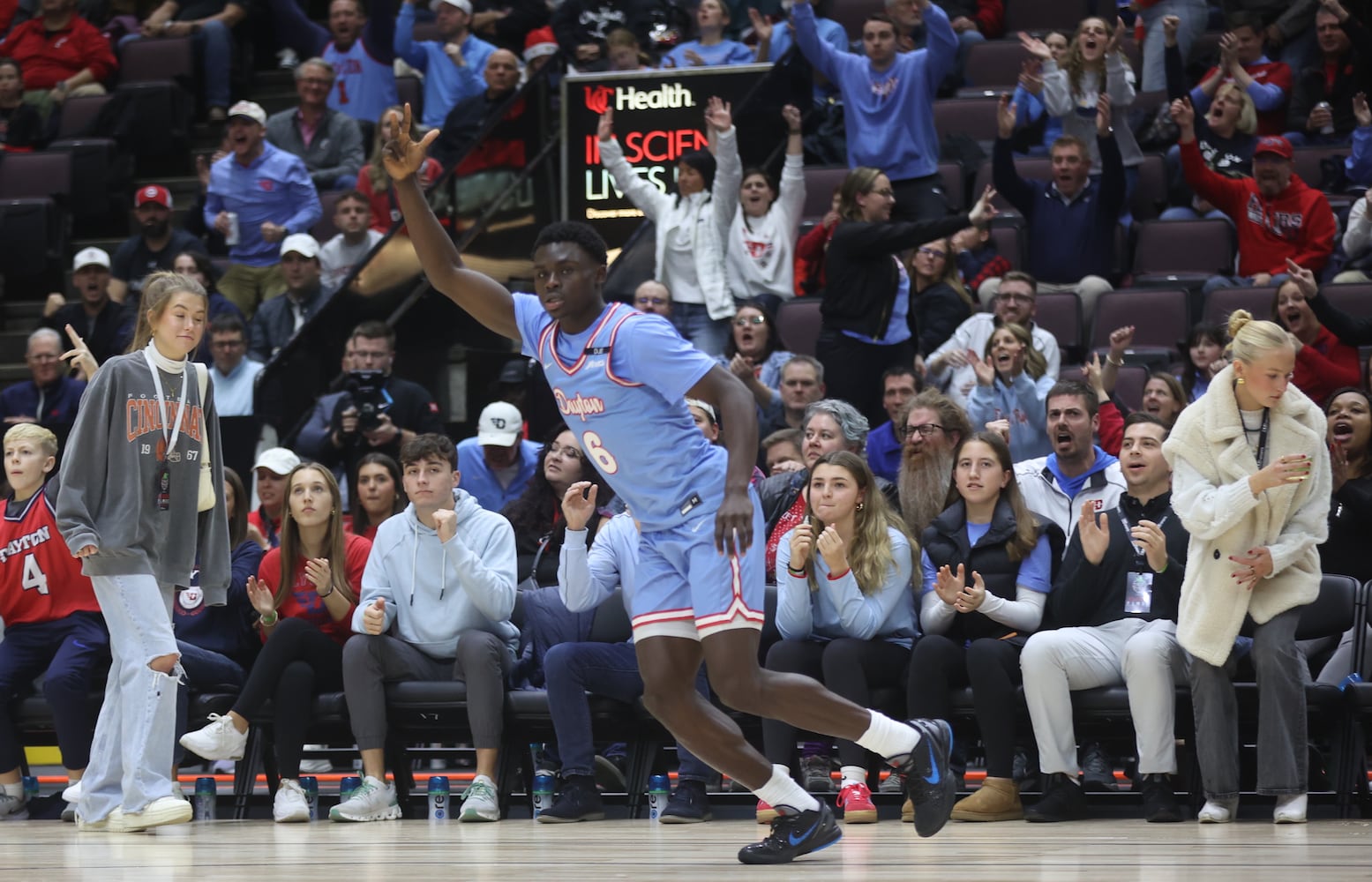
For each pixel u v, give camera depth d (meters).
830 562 14.92
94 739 14.77
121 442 14.05
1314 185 27.86
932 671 14.97
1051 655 14.63
